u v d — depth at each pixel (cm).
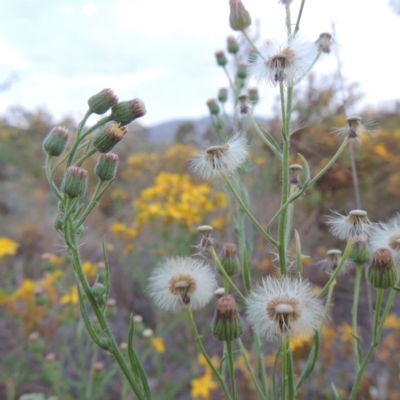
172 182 45
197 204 41
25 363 34
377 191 44
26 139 89
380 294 11
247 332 28
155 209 41
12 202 75
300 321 11
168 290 12
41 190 77
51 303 34
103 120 13
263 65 12
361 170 43
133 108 13
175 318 37
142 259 46
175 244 42
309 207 41
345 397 29
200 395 30
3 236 57
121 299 43
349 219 12
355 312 14
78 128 13
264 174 42
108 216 57
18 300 35
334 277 12
